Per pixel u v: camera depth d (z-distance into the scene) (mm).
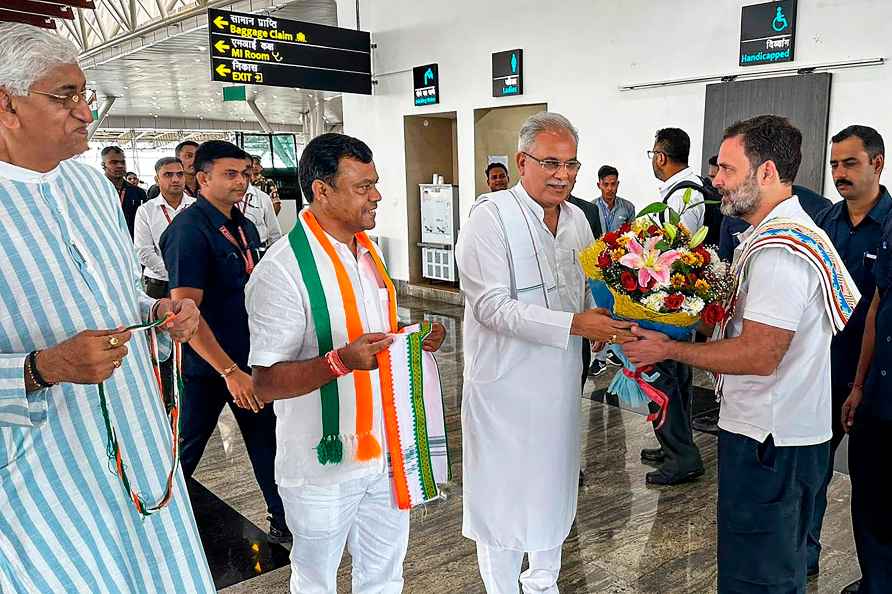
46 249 1336
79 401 1357
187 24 10078
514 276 2041
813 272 1707
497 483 2170
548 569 2305
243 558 2967
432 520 3264
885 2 4805
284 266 1726
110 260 1486
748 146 1774
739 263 1835
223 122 28125
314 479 1787
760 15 5434
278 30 7586
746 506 1857
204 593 1572
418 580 2771
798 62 5309
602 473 3750
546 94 7289
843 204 2822
